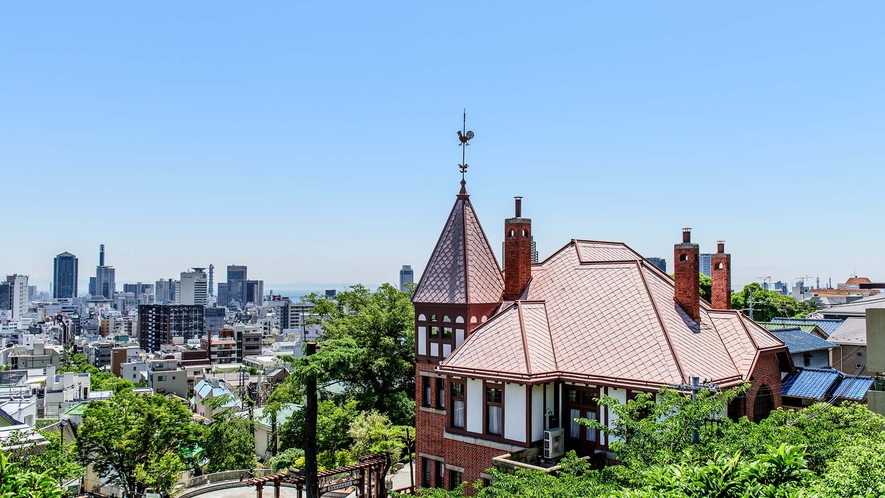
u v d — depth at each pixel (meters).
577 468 21.41
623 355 27.59
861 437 19.39
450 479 30.62
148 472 53.53
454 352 30.75
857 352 50.75
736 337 29.72
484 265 34.59
